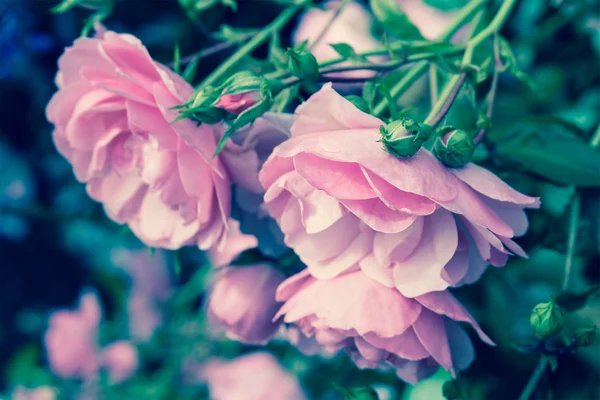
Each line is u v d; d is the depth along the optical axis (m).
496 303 0.57
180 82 0.43
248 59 0.48
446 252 0.41
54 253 0.82
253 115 0.41
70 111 0.45
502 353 0.56
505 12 0.45
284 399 0.69
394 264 0.41
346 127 0.41
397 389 0.57
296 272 0.47
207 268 0.64
